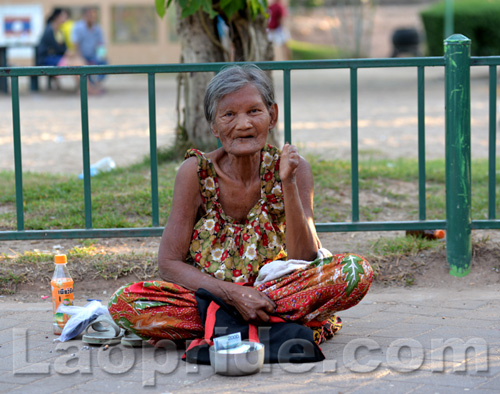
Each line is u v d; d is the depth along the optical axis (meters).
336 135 10.50
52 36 17.34
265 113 3.47
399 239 5.13
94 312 3.76
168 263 3.56
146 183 6.39
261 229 3.58
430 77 18.98
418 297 4.42
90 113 13.43
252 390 3.07
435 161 7.79
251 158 3.56
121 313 3.50
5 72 4.56
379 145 9.62
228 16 6.28
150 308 3.48
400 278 4.70
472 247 4.94
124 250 5.09
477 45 19.03
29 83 17.50
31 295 4.56
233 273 3.56
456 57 4.56
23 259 4.83
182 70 4.57
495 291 4.51
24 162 8.73
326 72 22.27
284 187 3.39
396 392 3.03
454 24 19.06
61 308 3.84
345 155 8.65
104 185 6.41
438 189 6.52
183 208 3.59
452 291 4.54
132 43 21.42
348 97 15.49
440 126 11.20
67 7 21.03
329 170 6.89
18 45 17.28
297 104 14.51
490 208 4.74
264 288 3.49
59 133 11.11
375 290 4.59
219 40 6.87
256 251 3.55
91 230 4.67
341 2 29.84
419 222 4.73
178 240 3.58
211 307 3.42
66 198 6.07
